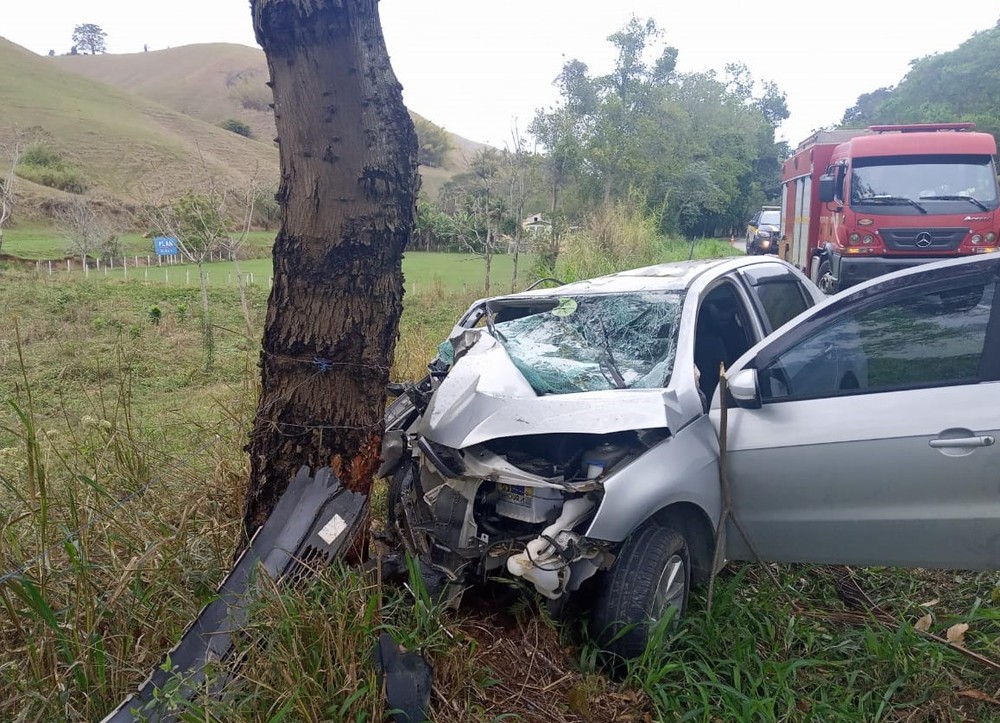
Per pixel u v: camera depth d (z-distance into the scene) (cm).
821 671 317
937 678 304
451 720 270
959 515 307
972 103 4356
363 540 314
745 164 3712
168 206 1627
